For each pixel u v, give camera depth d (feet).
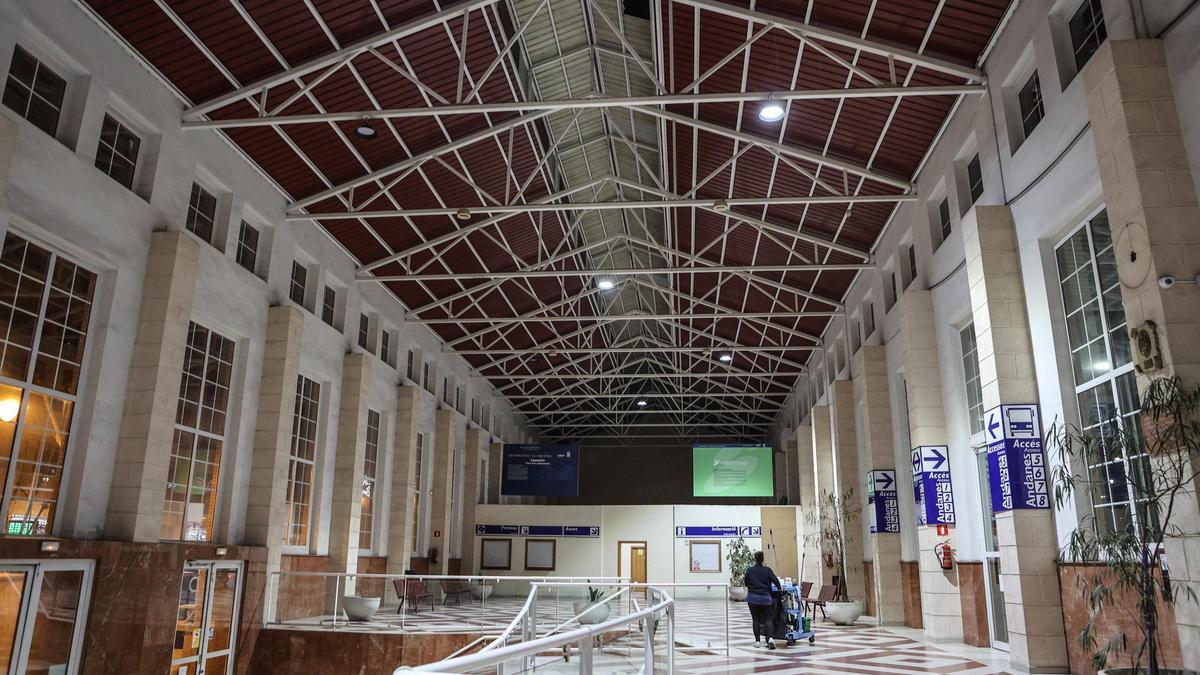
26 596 38.37
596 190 85.66
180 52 47.42
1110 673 25.41
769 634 47.44
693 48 54.19
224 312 56.39
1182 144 28.60
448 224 78.07
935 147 55.31
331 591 62.80
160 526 46.93
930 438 55.16
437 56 54.13
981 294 42.50
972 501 51.60
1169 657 29.55
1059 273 39.04
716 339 113.60
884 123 55.06
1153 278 27.68
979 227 42.63
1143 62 29.60
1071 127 36.29
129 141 48.29
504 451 132.57
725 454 132.67
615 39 61.82
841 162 58.85
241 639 55.31
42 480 41.22
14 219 39.29
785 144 60.95
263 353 61.57
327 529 70.74
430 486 101.30
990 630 48.75
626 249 102.89
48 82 42.45
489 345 116.47
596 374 133.28
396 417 89.10
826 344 100.89
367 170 63.57
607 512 130.62
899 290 65.67
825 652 45.44
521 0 55.57
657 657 26.14
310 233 70.13
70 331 43.34
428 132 61.98
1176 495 26.43
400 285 87.92
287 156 60.03
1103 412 35.09
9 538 37.11
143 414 46.03
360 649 56.03
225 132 56.03
